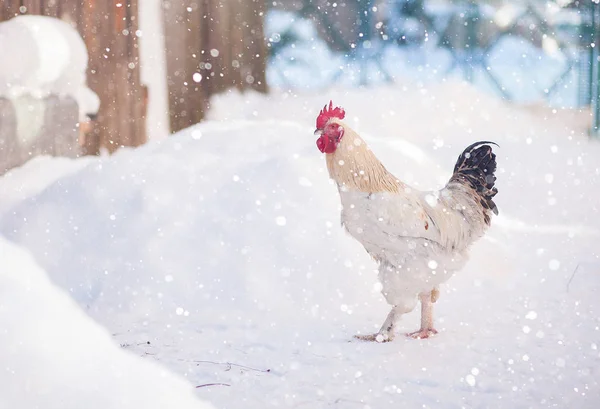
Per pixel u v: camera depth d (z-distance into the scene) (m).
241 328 5.45
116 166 7.40
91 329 2.64
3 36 8.41
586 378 4.36
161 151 7.94
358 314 5.84
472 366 4.59
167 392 2.63
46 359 2.31
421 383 4.30
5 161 8.12
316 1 17.58
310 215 6.72
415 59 17.70
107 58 10.09
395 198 5.05
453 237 5.16
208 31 13.35
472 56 17.64
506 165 11.77
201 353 4.82
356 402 3.99
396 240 5.01
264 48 14.67
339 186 5.20
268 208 6.77
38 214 6.97
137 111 10.71
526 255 7.41
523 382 4.30
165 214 6.76
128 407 2.39
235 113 13.40
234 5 13.74
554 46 17.39
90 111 9.57
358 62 17.64
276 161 7.35
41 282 2.64
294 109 14.23
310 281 6.19
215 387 4.17
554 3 17.38
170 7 12.26
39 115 8.54
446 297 6.24
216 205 6.84
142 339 5.14
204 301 6.03
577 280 6.62
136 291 6.10
